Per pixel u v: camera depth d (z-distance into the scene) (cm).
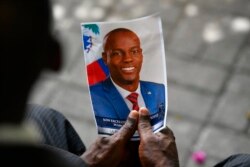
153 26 157
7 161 88
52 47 100
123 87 162
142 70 159
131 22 156
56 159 100
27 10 88
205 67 351
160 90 161
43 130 175
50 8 93
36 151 91
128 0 390
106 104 164
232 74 347
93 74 162
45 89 341
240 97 336
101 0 390
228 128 321
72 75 349
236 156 174
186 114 328
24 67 89
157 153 158
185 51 361
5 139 88
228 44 364
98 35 158
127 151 166
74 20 380
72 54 360
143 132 161
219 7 385
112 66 160
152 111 163
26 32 88
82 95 340
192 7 386
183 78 346
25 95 89
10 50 87
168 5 387
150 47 158
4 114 88
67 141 182
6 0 87
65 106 335
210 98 336
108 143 162
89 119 330
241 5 387
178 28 374
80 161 124
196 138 317
